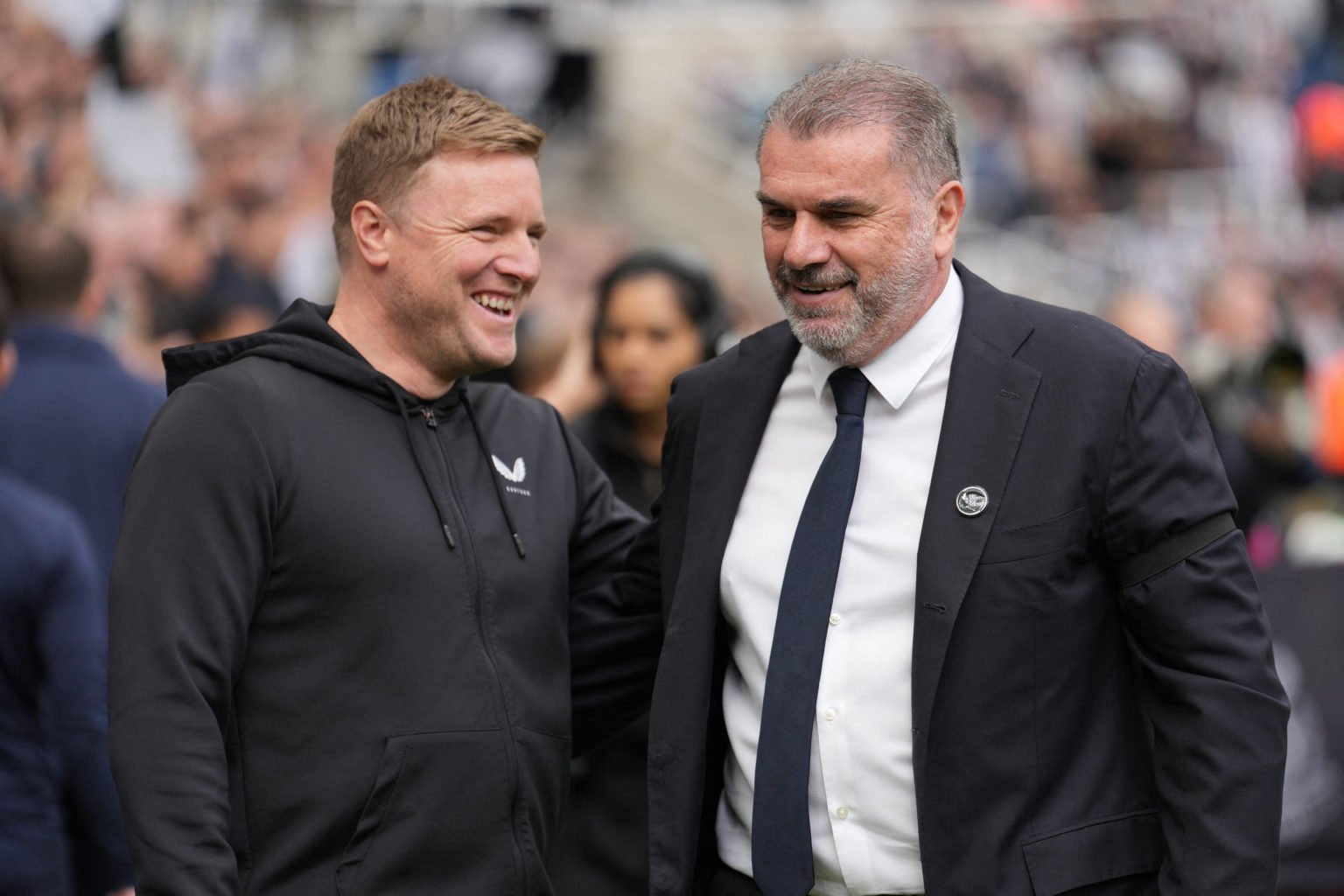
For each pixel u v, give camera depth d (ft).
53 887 33.50
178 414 26.78
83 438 41.11
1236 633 25.54
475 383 30.86
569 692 29.89
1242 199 128.36
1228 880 24.77
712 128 123.24
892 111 26.14
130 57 93.20
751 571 27.68
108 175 90.12
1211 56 131.34
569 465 31.42
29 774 33.60
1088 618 26.32
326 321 29.37
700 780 27.73
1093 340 26.84
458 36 111.45
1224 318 87.04
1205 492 25.86
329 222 96.43
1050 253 123.85
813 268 26.17
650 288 39.70
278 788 26.45
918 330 27.37
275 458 26.76
